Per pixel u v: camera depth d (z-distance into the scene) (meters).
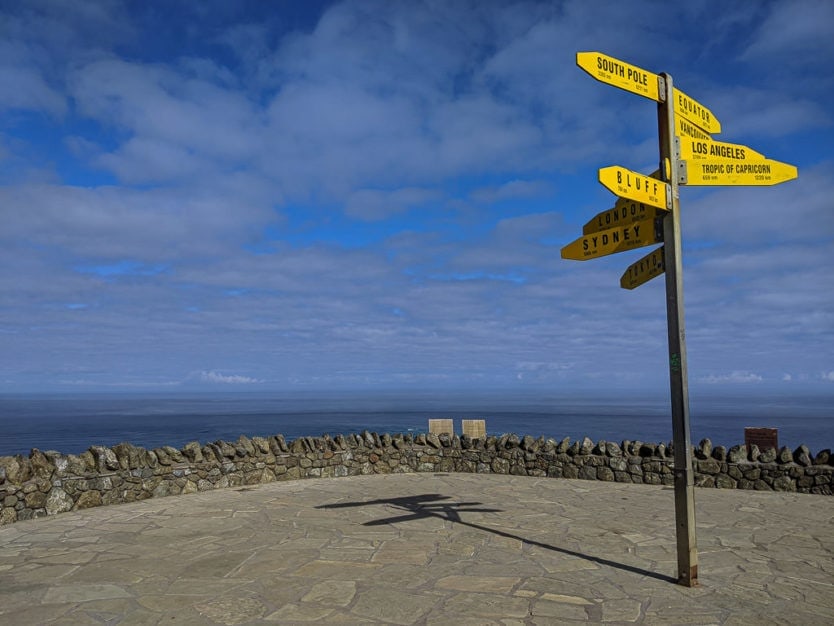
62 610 5.03
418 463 14.02
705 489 11.13
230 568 6.27
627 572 6.06
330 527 8.25
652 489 11.39
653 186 5.39
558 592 5.44
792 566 6.23
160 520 8.73
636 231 6.03
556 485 11.90
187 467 11.13
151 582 5.79
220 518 8.86
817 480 10.54
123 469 10.20
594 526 8.27
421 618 4.81
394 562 6.47
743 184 6.07
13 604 5.18
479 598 5.29
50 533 7.91
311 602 5.21
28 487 8.84
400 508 9.62
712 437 79.94
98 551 6.98
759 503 9.74
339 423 109.69
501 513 9.22
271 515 9.09
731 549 6.93
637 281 6.50
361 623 4.71
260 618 4.83
